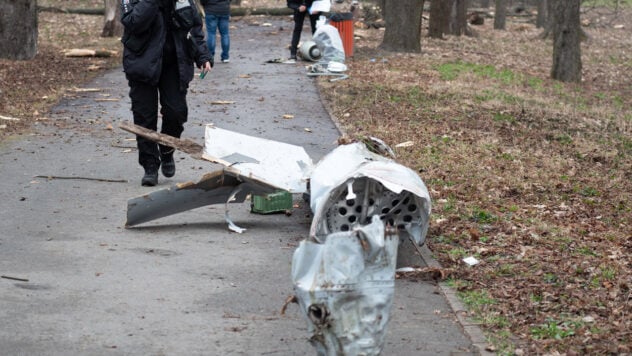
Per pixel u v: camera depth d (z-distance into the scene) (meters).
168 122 9.30
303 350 5.35
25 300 6.04
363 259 4.38
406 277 6.79
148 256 7.14
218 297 6.25
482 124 14.58
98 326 5.63
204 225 8.12
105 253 7.18
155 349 5.30
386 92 17.09
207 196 8.00
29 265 6.81
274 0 38.12
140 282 6.51
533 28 41.91
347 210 6.86
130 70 8.90
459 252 7.47
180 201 7.93
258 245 7.52
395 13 24.55
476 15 41.19
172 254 7.21
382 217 6.93
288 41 25.50
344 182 6.69
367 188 6.81
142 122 9.21
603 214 9.40
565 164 11.99
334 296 4.35
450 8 32.72
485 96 17.66
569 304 6.33
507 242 7.92
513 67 24.80
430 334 5.67
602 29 43.06
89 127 12.79
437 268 6.75
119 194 9.07
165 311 5.94
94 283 6.45
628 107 19.61
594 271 7.10
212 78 18.06
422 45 27.69
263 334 5.59
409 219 7.00
